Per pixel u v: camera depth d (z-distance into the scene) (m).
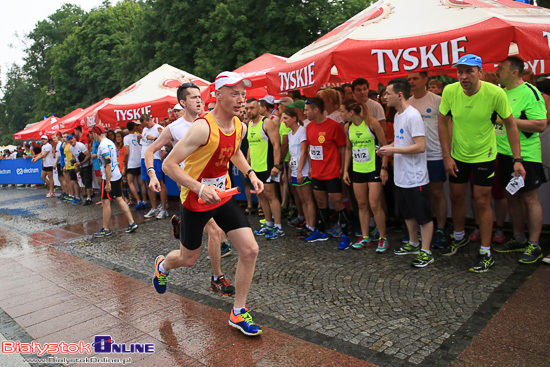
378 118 4.81
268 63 7.66
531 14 3.81
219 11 16.33
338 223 5.53
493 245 4.47
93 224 7.74
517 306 3.08
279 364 2.59
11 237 7.14
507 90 4.02
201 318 3.34
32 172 16.14
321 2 15.95
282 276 4.20
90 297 3.99
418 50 3.72
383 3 4.55
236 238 2.91
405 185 4.08
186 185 2.62
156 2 19.62
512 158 4.03
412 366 2.47
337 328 3.03
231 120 2.83
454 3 4.01
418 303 3.32
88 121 8.83
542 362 2.39
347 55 4.02
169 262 3.34
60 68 32.03
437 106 4.37
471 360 2.48
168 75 8.52
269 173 5.50
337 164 4.88
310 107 4.80
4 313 3.76
